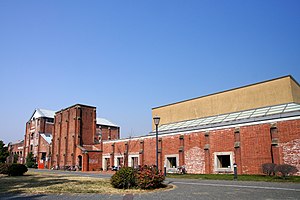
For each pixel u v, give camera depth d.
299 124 24.77
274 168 23.44
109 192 15.45
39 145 67.94
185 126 40.00
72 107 57.62
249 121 28.61
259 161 27.05
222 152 30.50
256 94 35.00
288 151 25.11
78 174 35.12
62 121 60.47
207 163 31.62
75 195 14.47
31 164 65.75
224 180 22.80
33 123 73.25
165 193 14.84
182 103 44.47
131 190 16.23
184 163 34.41
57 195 14.53
